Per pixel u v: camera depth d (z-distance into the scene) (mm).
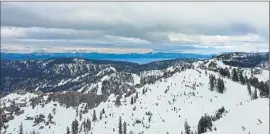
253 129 138500
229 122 161625
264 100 170250
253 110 160250
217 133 152000
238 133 141125
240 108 171250
